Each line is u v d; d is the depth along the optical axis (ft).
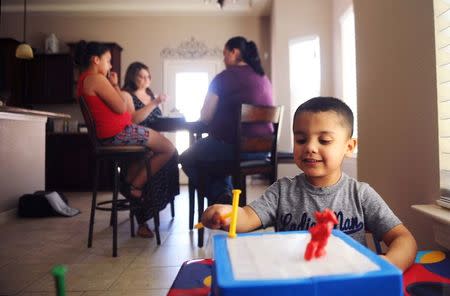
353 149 2.64
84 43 6.61
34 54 15.52
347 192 2.60
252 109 6.09
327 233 1.55
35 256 5.79
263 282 1.28
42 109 16.57
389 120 3.87
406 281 2.20
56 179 14.65
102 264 5.31
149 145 6.75
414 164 3.41
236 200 2.00
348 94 11.75
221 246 1.70
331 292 1.29
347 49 11.88
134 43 17.13
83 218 8.98
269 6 16.08
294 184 2.73
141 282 4.57
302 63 13.79
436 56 2.99
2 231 7.61
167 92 17.16
